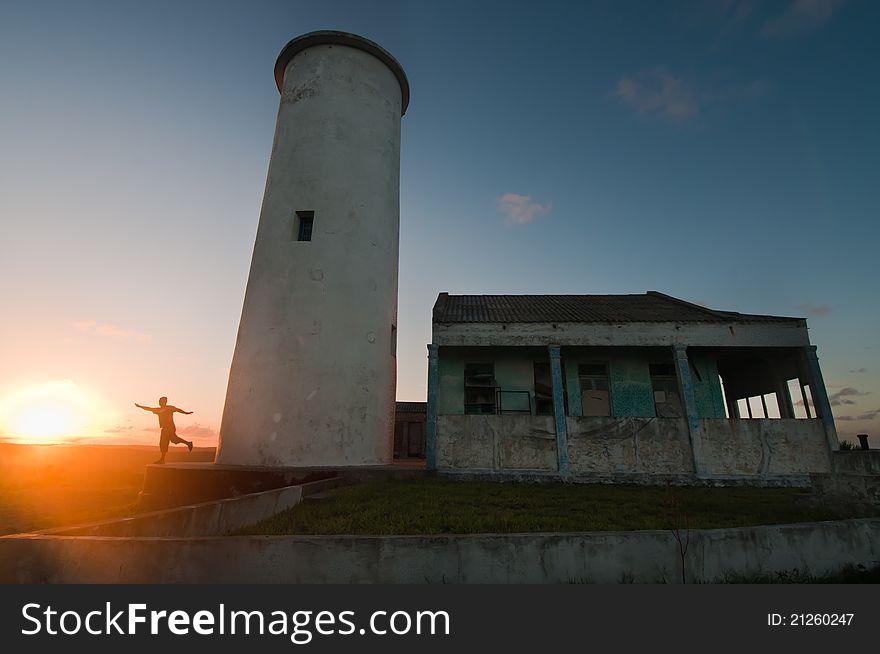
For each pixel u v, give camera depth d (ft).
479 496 28.66
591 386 48.47
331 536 13.71
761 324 42.47
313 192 43.91
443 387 48.42
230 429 38.86
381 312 44.29
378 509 23.29
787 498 30.68
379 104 49.90
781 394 46.60
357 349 41.19
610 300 57.57
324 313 40.57
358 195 45.19
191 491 33.76
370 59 50.55
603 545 14.33
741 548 15.01
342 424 38.78
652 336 42.60
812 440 39.58
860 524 16.49
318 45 49.55
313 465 36.94
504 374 48.65
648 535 14.61
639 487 36.83
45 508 33.37
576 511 24.49
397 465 41.93
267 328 40.19
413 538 13.83
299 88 48.42
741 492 34.27
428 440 39.75
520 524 20.06
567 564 14.02
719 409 46.73
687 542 14.67
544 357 49.32
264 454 36.99
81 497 39.32
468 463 39.52
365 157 46.85
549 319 43.75
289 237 42.60
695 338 42.42
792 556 15.34
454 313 47.67
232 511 19.80
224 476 33.81
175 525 16.60
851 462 35.47
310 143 45.57
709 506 26.91
